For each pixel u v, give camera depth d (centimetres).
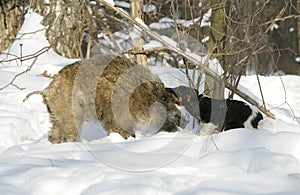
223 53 1104
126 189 617
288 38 3325
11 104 1288
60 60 1702
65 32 1833
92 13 1970
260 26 1177
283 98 1512
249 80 1634
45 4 1867
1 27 2006
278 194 610
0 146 1062
